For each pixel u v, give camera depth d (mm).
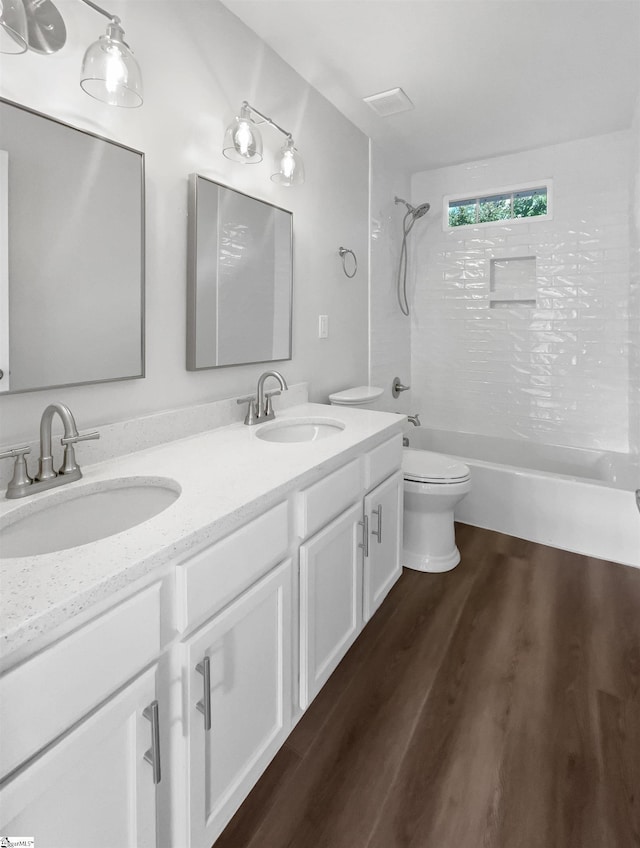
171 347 1615
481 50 2059
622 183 2990
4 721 623
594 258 3137
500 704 1509
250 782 1179
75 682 712
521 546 2641
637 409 2719
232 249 1826
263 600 1185
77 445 1301
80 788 741
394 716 1468
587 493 2518
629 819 1140
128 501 1221
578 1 1763
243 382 1967
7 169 1107
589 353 3225
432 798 1203
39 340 1196
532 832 1115
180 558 916
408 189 3639
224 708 1069
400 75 2250
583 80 2318
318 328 2518
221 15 1742
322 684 1506
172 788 953
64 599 677
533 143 3115
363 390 2783
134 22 1410
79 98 1263
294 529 1323
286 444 1563
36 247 1175
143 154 1420
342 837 1112
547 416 3404
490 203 3508
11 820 646
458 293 3645
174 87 1557
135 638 815
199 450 1489
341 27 1892
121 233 1378
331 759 1319
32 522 1051
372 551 1873
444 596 2143
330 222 2566
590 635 1857
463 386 3701
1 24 922
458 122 2775
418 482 2334
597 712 1469
